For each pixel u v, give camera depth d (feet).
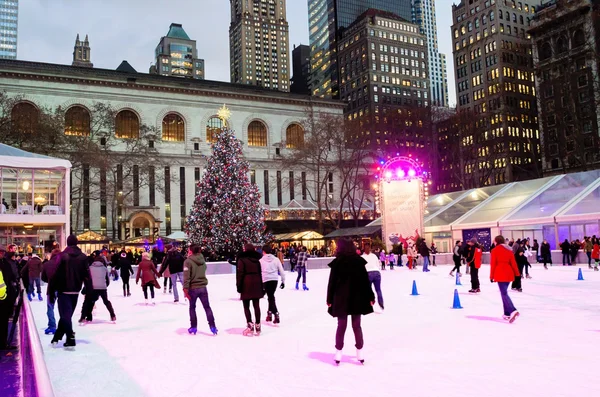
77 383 23.59
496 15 390.83
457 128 281.33
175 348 31.50
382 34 496.23
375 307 48.80
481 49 400.88
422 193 134.41
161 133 272.51
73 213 241.14
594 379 21.95
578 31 311.27
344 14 577.43
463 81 419.95
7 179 113.70
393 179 136.46
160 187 239.09
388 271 114.73
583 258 116.06
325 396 20.43
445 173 357.82
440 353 27.86
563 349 28.14
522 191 148.36
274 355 28.58
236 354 29.17
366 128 293.02
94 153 200.85
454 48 432.25
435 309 46.47
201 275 36.99
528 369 23.86
